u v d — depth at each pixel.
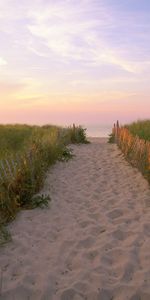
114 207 7.46
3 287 4.43
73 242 5.69
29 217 6.91
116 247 5.42
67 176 10.54
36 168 8.95
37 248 5.51
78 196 8.38
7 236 5.84
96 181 9.91
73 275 4.67
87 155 14.48
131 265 4.83
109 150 15.90
